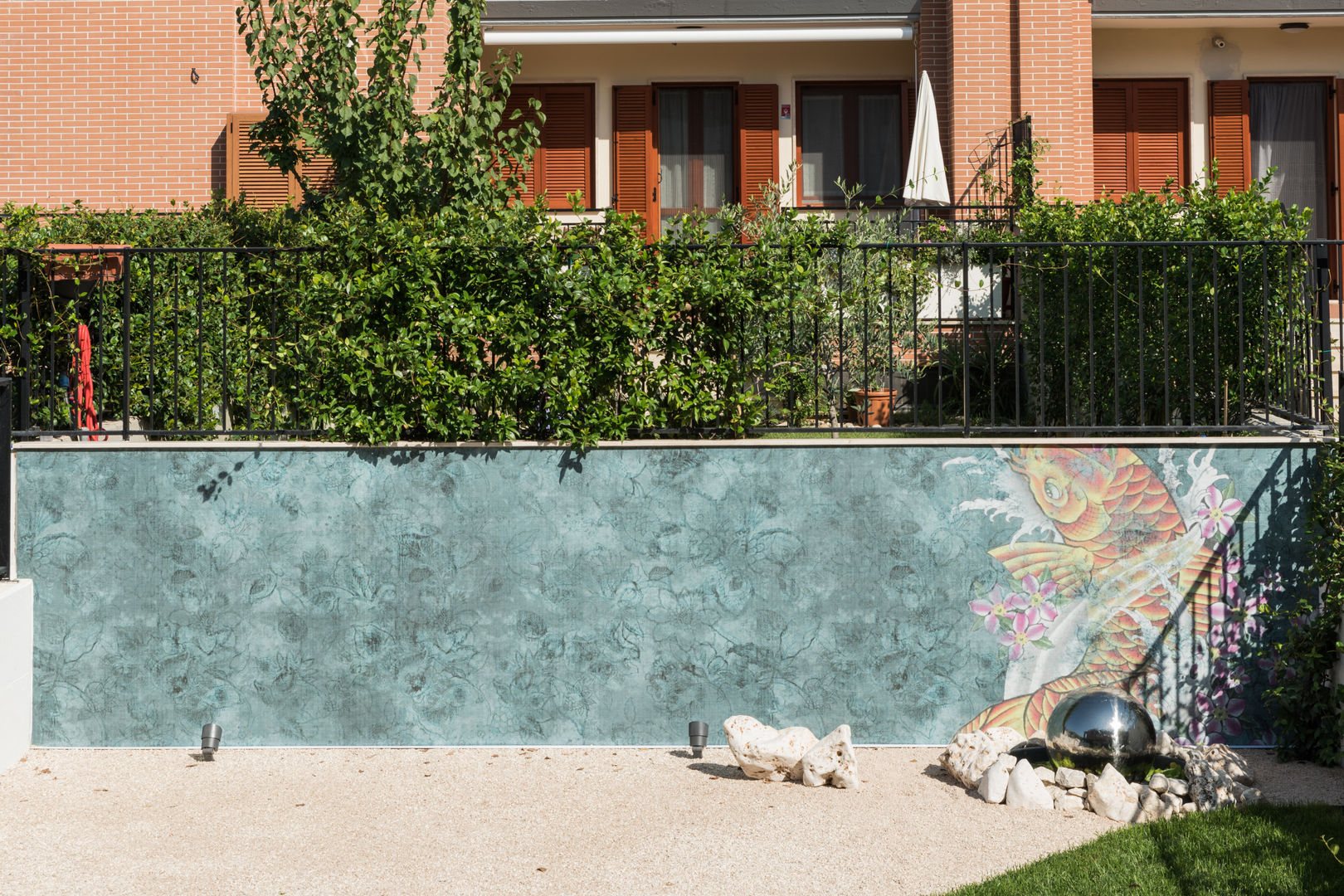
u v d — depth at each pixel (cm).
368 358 717
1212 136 1560
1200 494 709
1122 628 711
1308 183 1573
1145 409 885
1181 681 711
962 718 716
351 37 945
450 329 719
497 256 721
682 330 733
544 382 717
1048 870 525
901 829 589
